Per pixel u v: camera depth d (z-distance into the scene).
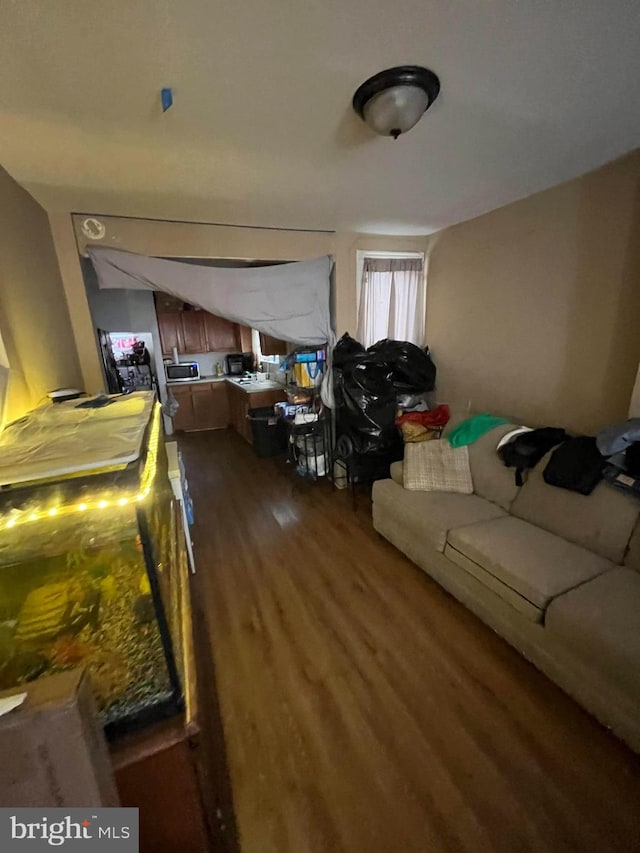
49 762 0.49
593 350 2.14
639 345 1.93
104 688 0.75
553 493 1.88
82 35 0.94
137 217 2.45
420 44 1.03
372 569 2.26
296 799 1.15
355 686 1.51
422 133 1.52
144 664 0.77
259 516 2.98
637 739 1.18
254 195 2.14
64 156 1.57
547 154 1.77
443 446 2.50
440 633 1.76
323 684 1.53
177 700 0.77
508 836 1.05
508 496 2.12
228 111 1.31
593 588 1.42
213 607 1.99
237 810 1.13
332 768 1.23
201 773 0.88
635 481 1.61
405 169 1.86
